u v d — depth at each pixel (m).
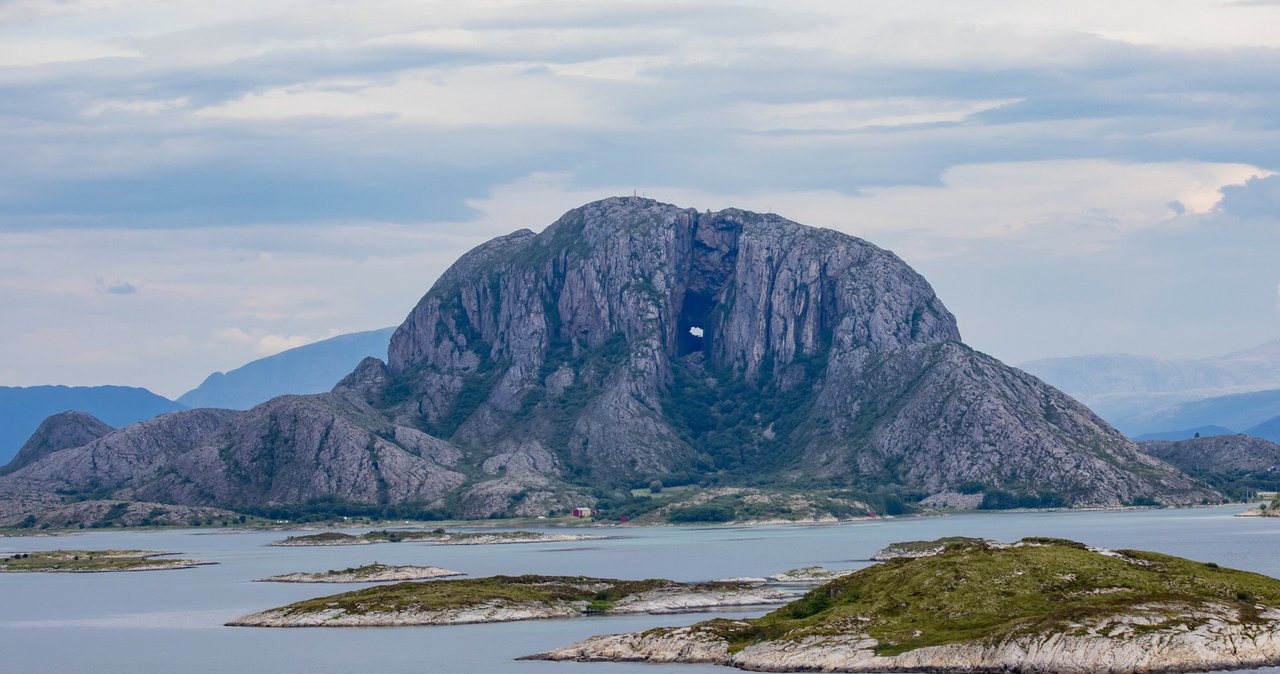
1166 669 177.38
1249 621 184.75
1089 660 180.12
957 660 186.75
